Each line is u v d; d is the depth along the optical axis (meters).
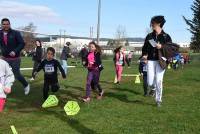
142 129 8.00
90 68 11.74
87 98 11.49
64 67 22.12
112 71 26.69
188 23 77.31
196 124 8.42
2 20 12.18
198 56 70.69
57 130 7.98
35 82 17.19
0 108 8.76
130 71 27.70
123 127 8.18
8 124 8.53
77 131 7.89
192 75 21.19
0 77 8.78
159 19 10.09
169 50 9.98
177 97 12.27
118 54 16.95
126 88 14.68
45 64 11.59
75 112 9.48
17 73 12.53
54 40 89.75
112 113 9.64
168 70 28.27
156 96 10.53
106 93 13.30
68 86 15.33
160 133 7.70
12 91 13.64
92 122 8.66
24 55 83.94
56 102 10.69
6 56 12.34
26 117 9.26
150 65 10.35
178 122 8.61
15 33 12.30
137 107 10.47
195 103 11.06
